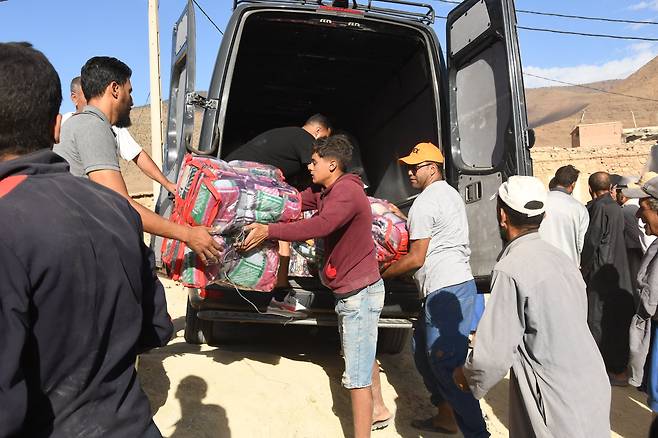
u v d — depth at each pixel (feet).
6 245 4.72
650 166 17.88
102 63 10.28
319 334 18.81
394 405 15.02
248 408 12.62
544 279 8.38
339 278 11.77
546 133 206.28
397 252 13.16
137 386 5.67
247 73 20.83
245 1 15.56
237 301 13.41
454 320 12.63
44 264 4.86
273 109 23.53
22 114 5.28
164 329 6.25
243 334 18.26
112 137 10.19
